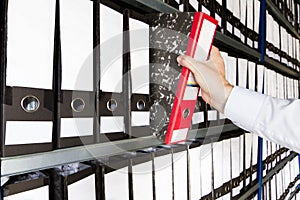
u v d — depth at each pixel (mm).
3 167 598
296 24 3227
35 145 653
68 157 719
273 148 2436
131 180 887
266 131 1216
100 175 797
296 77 3258
